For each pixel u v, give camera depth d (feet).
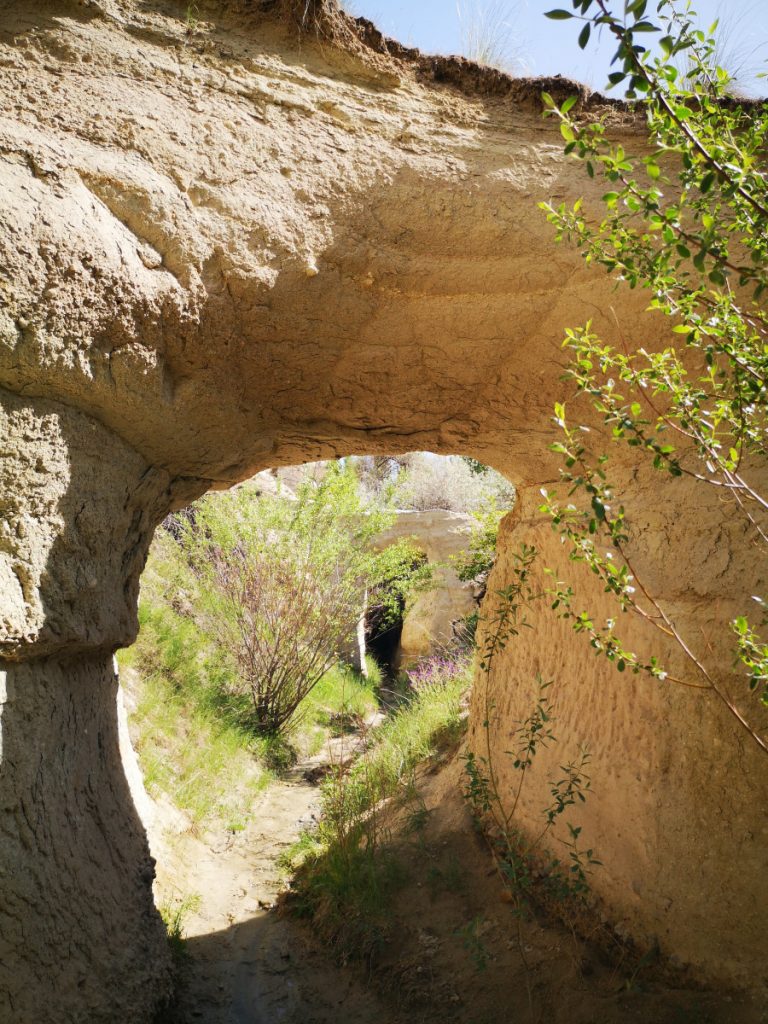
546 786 12.16
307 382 10.37
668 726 9.76
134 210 8.05
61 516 8.06
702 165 6.28
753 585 9.02
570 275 9.62
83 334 7.70
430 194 9.41
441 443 12.46
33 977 7.09
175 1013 9.98
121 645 10.19
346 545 27.09
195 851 15.40
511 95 10.11
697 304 7.06
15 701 7.53
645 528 10.28
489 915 11.85
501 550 14.70
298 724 26.03
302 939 12.37
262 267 8.81
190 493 11.31
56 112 7.88
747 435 6.75
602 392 6.84
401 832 14.51
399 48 9.91
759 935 8.65
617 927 10.18
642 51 5.21
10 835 7.18
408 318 9.80
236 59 9.07
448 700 20.80
